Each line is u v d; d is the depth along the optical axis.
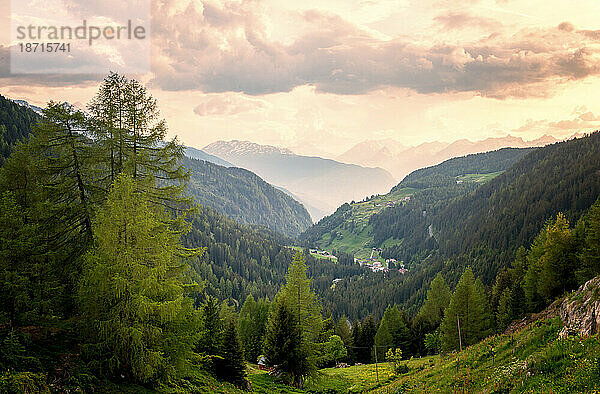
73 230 24.34
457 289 54.75
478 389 21.69
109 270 19.27
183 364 22.64
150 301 19.97
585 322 20.83
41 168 23.88
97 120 25.42
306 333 41.72
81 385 17.97
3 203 20.55
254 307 77.50
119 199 20.34
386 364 64.94
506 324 62.00
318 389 42.44
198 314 24.02
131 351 20.30
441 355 57.72
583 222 52.25
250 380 40.78
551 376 17.58
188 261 27.02
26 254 20.80
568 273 51.16
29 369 16.97
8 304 20.00
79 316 22.95
